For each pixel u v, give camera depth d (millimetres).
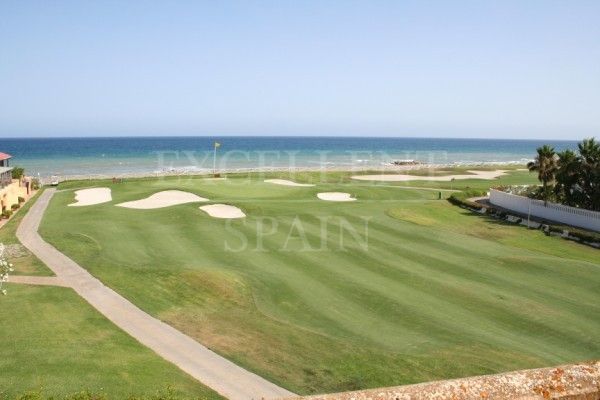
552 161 46625
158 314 20484
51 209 44312
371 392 4414
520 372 4637
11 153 168375
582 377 4539
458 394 4328
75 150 192125
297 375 15875
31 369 14852
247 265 27578
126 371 15078
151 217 39469
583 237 36344
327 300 22781
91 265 26594
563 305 22891
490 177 83312
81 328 18531
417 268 27969
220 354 17109
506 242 35594
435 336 19281
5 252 29141
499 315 21562
